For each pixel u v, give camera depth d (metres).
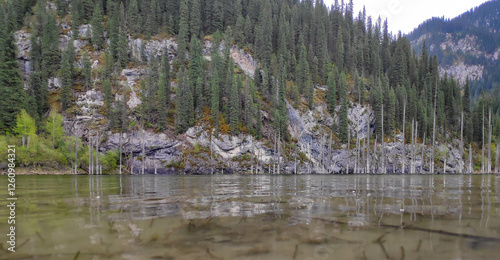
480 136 110.75
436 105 117.31
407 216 6.95
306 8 146.25
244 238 5.02
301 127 93.06
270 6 133.50
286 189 16.80
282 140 88.19
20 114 62.47
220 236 5.15
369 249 4.38
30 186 19.61
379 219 6.59
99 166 66.50
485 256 4.04
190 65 94.06
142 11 116.44
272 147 84.44
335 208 8.30
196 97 87.69
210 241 4.86
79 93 86.12
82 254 4.22
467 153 105.50
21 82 68.56
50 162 59.78
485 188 17.48
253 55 115.06
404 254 4.13
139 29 110.38
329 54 129.88
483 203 9.42
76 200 10.62
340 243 4.70
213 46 109.44
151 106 82.00
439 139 105.38
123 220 6.55
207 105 89.88
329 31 138.38
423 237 5.02
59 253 4.25
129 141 76.50
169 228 5.76
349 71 126.25
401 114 105.94
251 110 85.88
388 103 101.56
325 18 144.62
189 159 75.50
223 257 4.05
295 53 123.00
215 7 122.62
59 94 84.69
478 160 103.44
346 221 6.38
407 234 5.23
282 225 5.99
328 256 4.06
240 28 118.06
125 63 97.88
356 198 11.16
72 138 68.50
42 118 73.56
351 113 102.12
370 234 5.24
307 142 91.62
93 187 18.81
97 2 113.62
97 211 7.86
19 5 108.31
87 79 88.00
